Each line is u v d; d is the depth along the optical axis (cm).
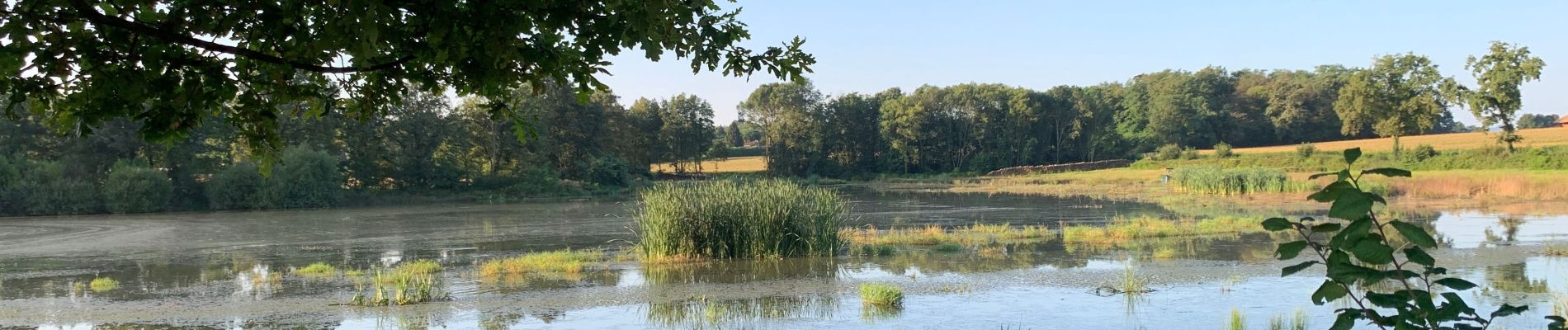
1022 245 1908
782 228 1708
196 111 284
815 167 8762
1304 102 10694
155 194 4169
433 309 1172
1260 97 10925
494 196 5503
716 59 330
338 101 338
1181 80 10925
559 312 1149
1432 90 6366
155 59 279
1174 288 1255
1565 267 1402
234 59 304
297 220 3356
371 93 333
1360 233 275
